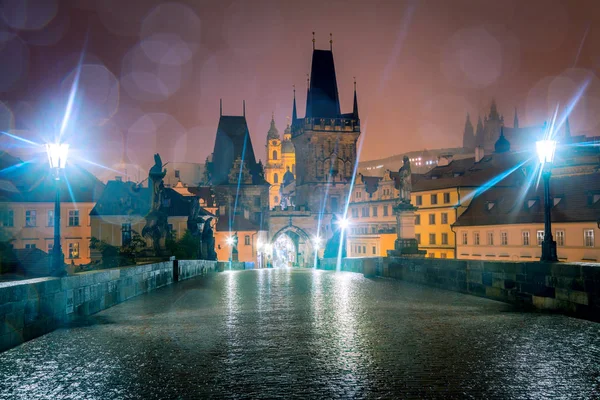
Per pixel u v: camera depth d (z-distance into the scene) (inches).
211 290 1179.9
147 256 1487.5
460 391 391.9
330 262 2635.3
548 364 463.8
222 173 5930.1
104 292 856.3
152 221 1510.8
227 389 404.2
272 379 428.1
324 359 491.2
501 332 607.5
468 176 3823.8
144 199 3782.0
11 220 3518.7
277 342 568.7
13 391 408.2
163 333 628.1
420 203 4069.9
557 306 739.4
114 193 3705.7
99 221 3575.3
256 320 718.5
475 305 845.2
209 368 465.1
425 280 1268.5
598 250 2431.1
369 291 1112.2
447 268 1135.6
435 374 435.8
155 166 1534.2
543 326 642.2
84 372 458.0
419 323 674.8
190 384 418.0
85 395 395.5
